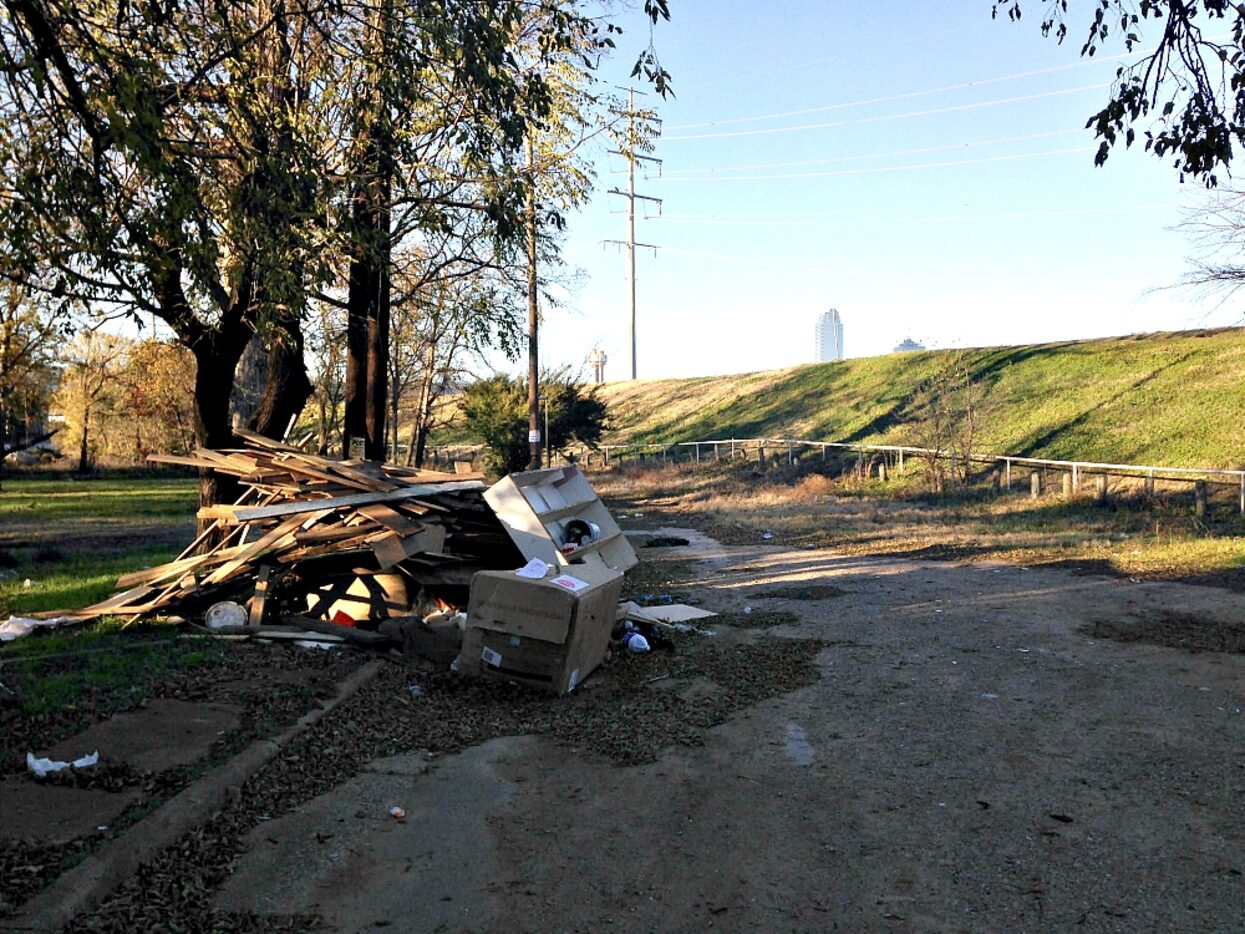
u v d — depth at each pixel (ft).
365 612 33.94
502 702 25.38
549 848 16.07
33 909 12.62
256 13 36.47
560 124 46.73
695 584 49.26
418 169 39.93
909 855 15.55
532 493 35.19
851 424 147.43
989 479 106.11
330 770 19.89
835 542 68.44
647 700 25.68
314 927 13.26
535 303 86.89
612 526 39.93
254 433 42.29
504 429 131.75
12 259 23.73
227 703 23.11
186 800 16.61
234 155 30.22
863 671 28.81
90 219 23.24
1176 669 27.91
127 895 13.80
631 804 18.16
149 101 22.45
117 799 16.62
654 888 14.51
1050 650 30.94
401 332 96.63
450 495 37.70
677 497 123.95
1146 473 91.61
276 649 29.07
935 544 64.03
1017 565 53.01
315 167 30.27
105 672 25.62
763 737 22.40
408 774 19.92
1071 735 21.83
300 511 32.86
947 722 23.20
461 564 34.83
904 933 12.96
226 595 34.58
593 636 28.07
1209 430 98.78
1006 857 15.31
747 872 15.03
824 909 13.73
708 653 31.65
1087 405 118.32
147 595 34.32
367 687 25.91
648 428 202.18
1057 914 13.34
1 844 14.53
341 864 15.39
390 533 32.32
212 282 27.71
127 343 80.38
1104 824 16.56
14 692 23.18
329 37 31.12
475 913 13.71
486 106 30.50
